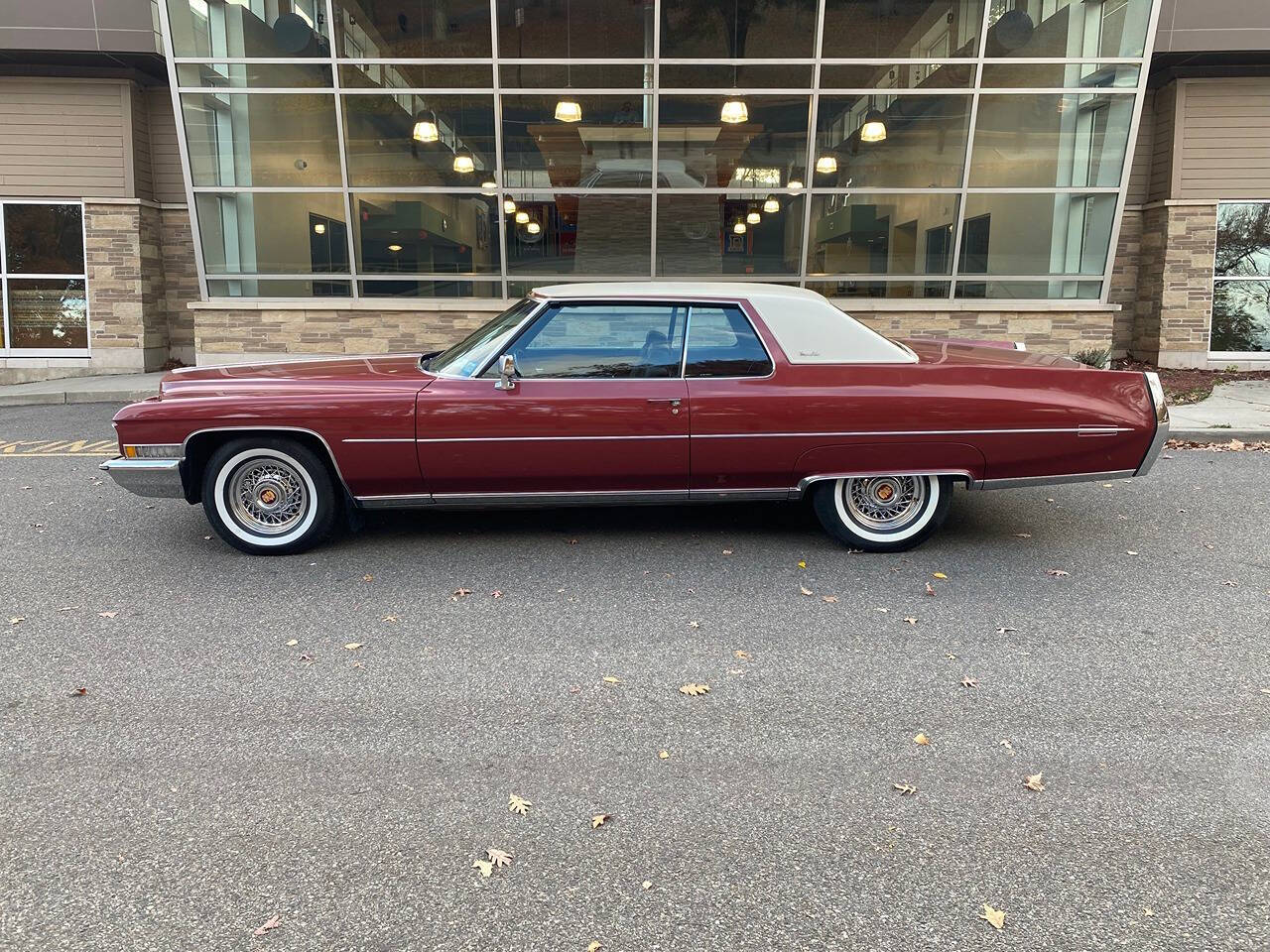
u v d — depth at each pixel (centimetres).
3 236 1430
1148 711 361
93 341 1449
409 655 412
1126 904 251
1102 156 1294
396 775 315
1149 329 1461
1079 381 538
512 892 256
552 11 1241
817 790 306
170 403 527
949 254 1345
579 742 338
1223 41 1266
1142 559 552
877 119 1291
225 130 1295
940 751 332
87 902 252
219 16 1252
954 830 285
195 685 384
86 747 334
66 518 646
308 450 541
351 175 1317
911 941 237
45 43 1287
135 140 1434
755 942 237
